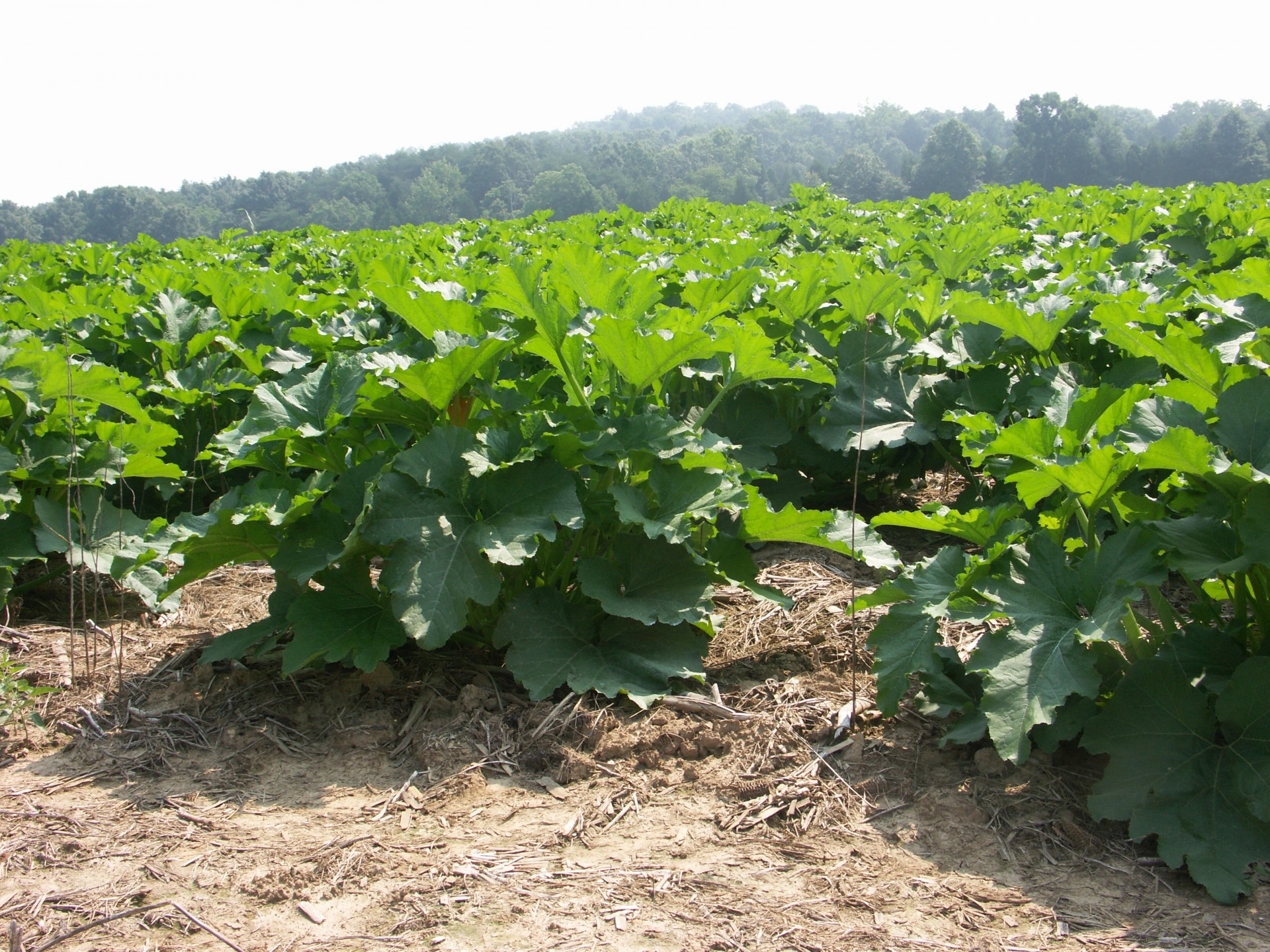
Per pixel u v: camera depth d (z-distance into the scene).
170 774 3.04
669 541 3.15
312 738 3.22
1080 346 5.19
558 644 3.38
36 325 5.97
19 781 3.00
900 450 5.32
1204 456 2.64
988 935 2.27
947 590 3.01
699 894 2.42
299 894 2.44
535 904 2.39
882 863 2.54
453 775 2.96
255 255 12.70
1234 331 3.59
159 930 2.32
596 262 3.89
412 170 161.00
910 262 7.52
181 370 5.47
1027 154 123.88
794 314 5.49
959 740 2.92
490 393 3.54
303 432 3.40
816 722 3.18
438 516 3.17
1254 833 2.42
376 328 5.43
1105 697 2.88
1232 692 2.55
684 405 5.61
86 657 3.61
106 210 121.75
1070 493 3.10
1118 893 2.40
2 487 3.82
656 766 3.01
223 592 4.48
